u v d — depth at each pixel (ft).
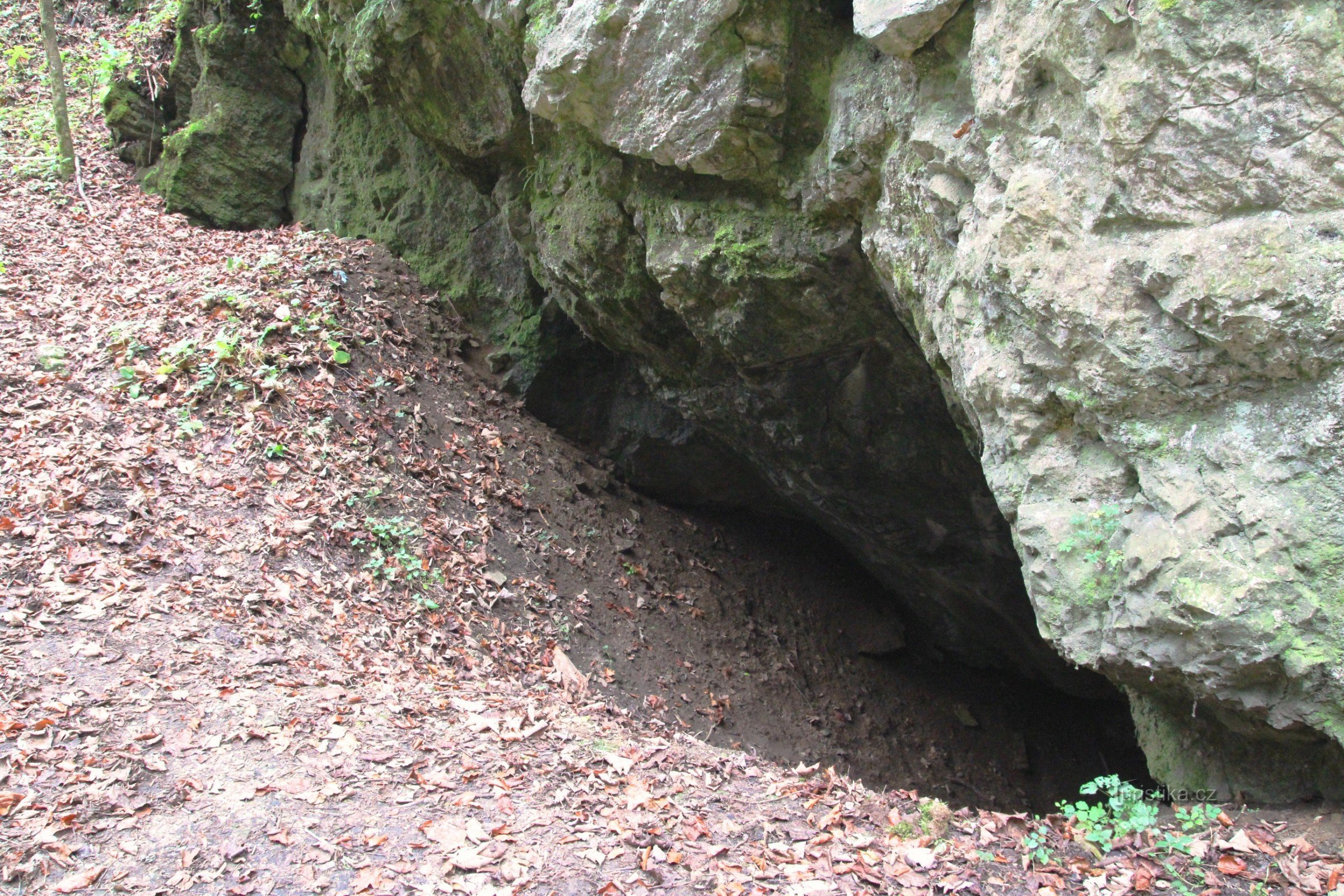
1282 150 10.98
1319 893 11.33
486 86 24.75
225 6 36.81
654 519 31.45
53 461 21.22
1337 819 12.59
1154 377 12.29
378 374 28.07
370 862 12.59
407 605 21.67
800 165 18.54
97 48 49.11
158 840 12.67
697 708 25.32
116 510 20.31
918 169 15.60
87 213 36.27
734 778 16.11
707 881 12.66
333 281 30.01
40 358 24.80
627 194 22.31
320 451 24.36
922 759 30.17
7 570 17.94
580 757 15.83
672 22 17.90
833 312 20.39
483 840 13.15
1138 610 12.58
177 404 24.11
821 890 12.42
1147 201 12.00
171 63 40.73
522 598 24.61
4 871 11.86
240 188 38.04
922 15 14.28
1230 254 11.32
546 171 24.86
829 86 17.61
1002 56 13.46
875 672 32.12
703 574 30.60
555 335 30.68
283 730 15.19
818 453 24.86
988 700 33.24
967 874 12.75
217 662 16.76
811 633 31.50
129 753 14.16
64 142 38.40
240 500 21.86
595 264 23.98
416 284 32.37
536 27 20.57
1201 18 11.10
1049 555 13.53
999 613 28.78
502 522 26.76
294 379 26.02
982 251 13.97
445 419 28.60
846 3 16.90
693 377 26.03
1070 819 13.83
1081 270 12.73
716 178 20.25
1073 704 33.99
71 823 12.75
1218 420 12.10
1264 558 11.53
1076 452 13.74
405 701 17.06
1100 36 12.06
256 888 12.05
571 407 31.68
